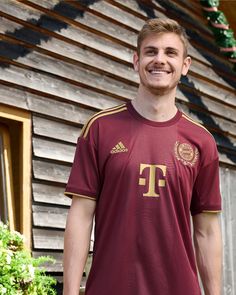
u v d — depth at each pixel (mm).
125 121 2350
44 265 4922
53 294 4422
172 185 2273
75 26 5773
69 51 5602
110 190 2275
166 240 2238
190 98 7297
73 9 5789
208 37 8172
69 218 2326
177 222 2268
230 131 7980
